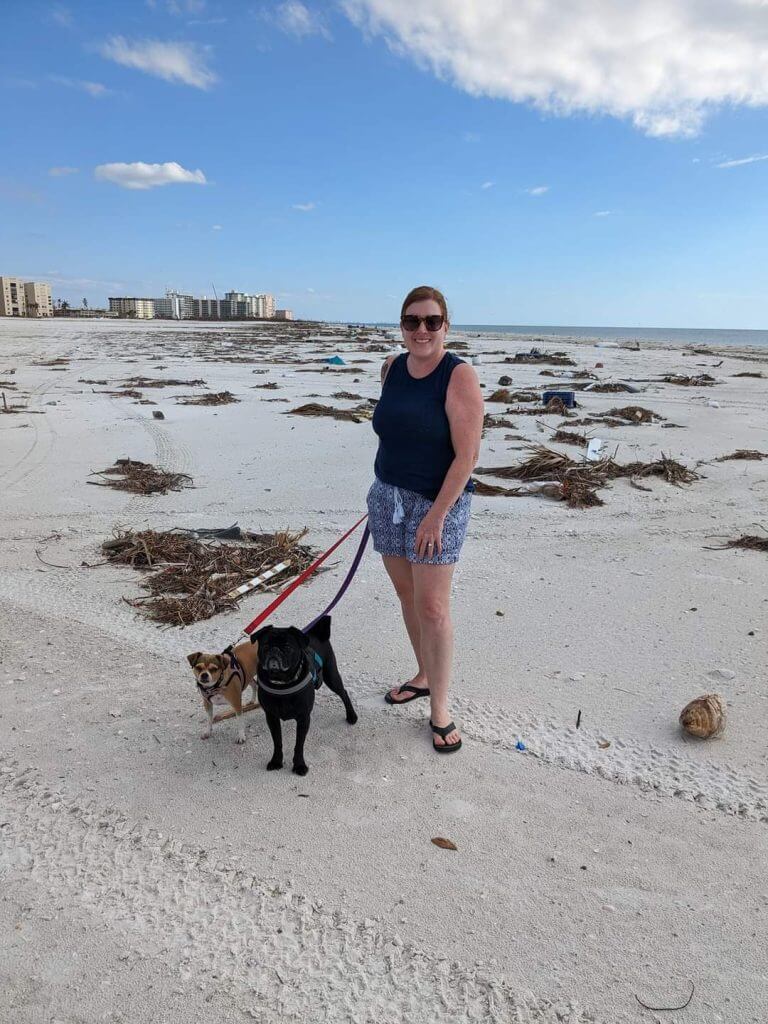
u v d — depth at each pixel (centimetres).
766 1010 220
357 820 308
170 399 1689
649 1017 218
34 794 325
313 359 3059
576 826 303
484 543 686
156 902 265
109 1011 221
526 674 434
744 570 609
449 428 331
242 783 334
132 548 642
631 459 1056
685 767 343
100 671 439
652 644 474
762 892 267
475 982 231
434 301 319
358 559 398
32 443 1138
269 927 254
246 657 361
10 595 551
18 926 253
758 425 1366
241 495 849
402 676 433
